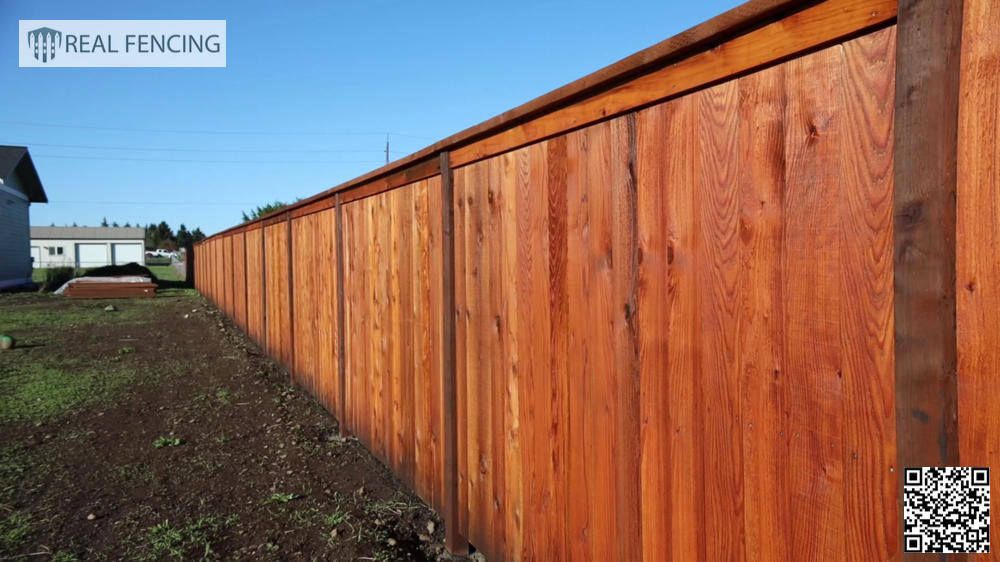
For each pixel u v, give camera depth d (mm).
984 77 992
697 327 1598
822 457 1290
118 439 4762
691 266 1610
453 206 2941
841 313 1243
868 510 1196
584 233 2021
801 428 1335
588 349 2014
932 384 1063
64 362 7879
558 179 2152
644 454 1785
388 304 3898
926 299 1069
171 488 3816
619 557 1894
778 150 1371
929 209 1062
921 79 1065
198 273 21281
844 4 1212
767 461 1418
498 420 2592
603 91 1906
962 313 1028
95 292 18188
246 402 5898
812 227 1299
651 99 1719
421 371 3383
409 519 3414
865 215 1190
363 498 3660
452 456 2975
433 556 3016
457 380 2955
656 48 1638
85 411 5547
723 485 1532
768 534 1421
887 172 1149
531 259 2320
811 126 1296
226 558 2953
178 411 5574
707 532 1583
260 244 8789
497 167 2553
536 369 2307
